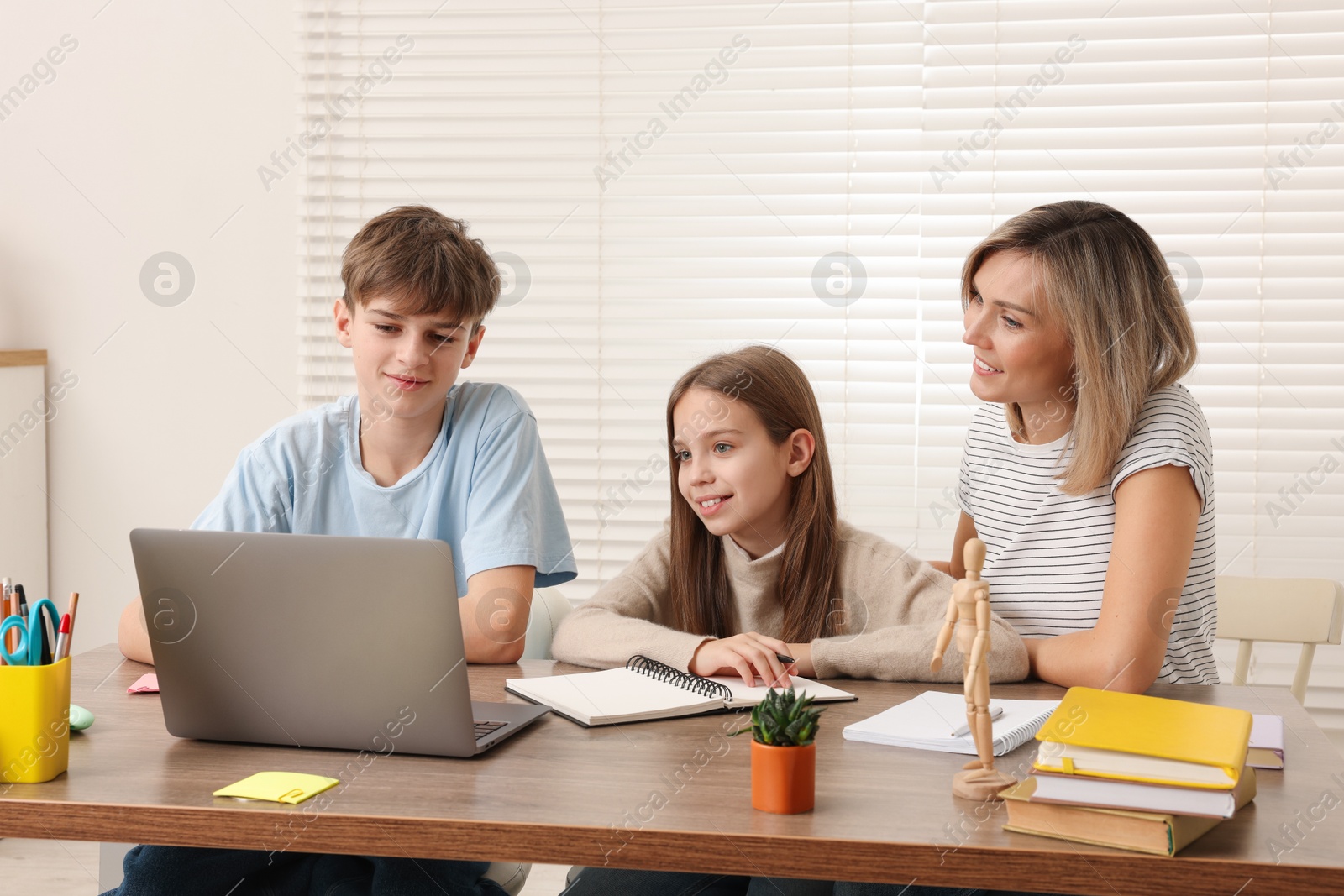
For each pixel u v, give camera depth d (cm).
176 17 255
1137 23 237
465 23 253
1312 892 78
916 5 243
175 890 109
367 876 117
